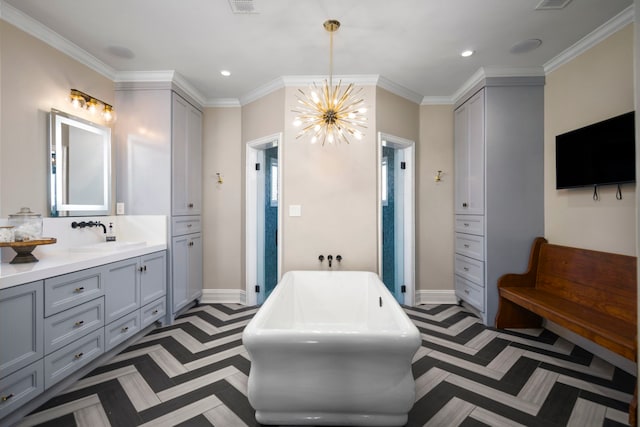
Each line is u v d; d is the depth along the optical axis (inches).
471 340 88.0
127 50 88.0
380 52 90.0
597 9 70.7
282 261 107.9
